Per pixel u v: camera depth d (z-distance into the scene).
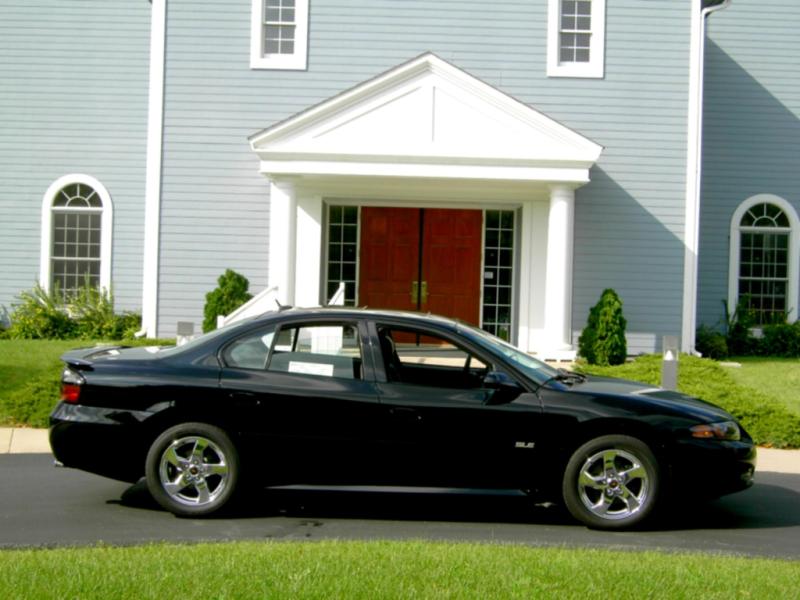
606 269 16.75
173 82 16.69
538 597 4.86
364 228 17.03
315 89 16.75
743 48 19.47
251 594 4.78
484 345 7.31
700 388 12.59
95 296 18.36
